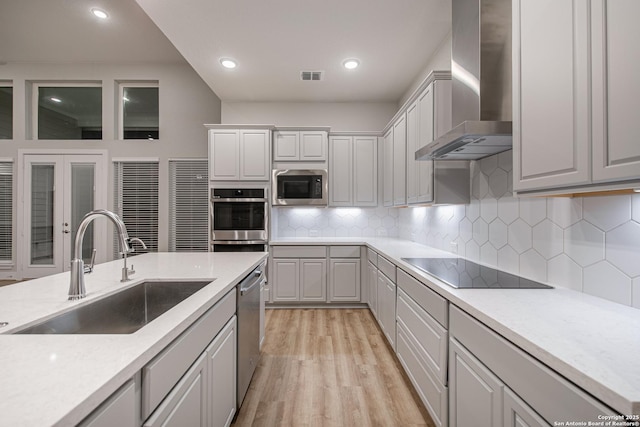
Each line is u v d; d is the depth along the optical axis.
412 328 1.87
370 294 3.32
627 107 0.76
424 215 3.16
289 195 3.70
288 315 3.39
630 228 1.10
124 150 4.49
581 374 0.67
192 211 4.46
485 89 1.66
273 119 4.11
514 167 1.24
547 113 1.05
